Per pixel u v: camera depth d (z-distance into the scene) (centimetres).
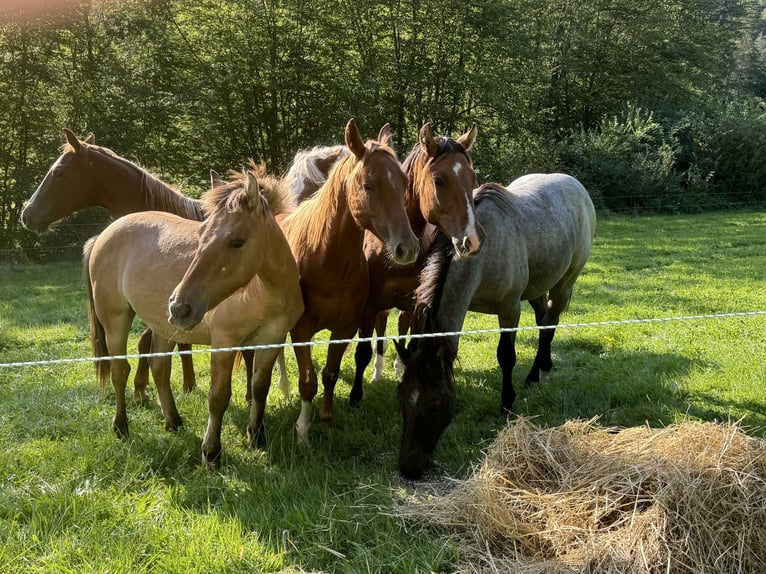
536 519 310
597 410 490
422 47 2145
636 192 2533
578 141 2656
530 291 522
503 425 464
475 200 450
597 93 3158
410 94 2148
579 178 2506
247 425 445
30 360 621
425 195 413
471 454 405
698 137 2884
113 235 412
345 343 441
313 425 461
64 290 1052
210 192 346
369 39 2120
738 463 310
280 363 497
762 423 456
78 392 508
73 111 1625
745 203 2745
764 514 287
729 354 628
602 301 912
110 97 1670
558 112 3100
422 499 348
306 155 589
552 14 2984
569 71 3030
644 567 271
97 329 440
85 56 1706
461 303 411
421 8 2156
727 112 2956
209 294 313
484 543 299
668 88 3194
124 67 1717
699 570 271
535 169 2442
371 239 480
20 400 483
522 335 736
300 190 567
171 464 389
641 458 325
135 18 1755
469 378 569
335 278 413
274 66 1934
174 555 286
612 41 3120
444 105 2198
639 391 521
